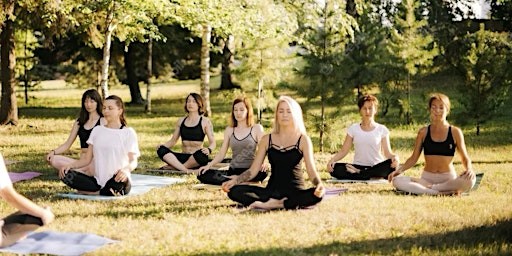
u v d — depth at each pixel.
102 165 8.70
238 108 9.76
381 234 6.39
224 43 26.16
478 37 16.52
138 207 7.79
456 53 19.92
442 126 8.97
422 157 12.95
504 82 16.19
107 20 15.24
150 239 6.24
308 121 13.70
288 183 7.66
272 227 6.68
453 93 24.75
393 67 19.47
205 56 20.78
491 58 16.20
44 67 32.78
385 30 20.66
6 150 13.95
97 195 8.65
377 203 7.98
